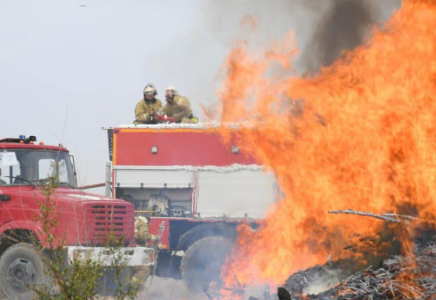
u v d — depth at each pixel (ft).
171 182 111.65
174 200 111.96
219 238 105.91
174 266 109.91
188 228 110.01
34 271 92.07
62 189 102.58
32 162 102.01
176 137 112.27
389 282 61.52
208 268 104.68
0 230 97.81
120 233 98.43
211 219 108.99
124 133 113.39
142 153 112.88
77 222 95.50
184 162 111.55
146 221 109.81
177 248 109.29
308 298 63.31
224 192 109.40
